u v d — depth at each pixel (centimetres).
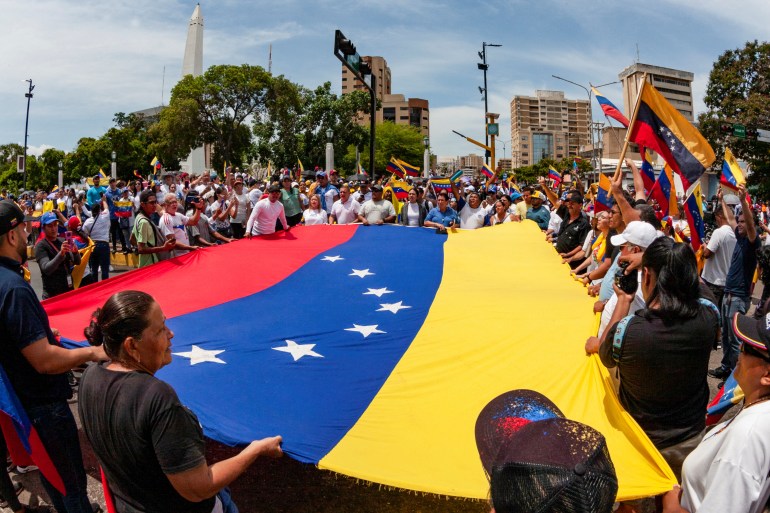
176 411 224
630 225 361
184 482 222
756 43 3353
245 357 451
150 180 2405
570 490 117
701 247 735
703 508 185
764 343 190
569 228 767
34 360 321
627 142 516
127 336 234
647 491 273
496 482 127
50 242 684
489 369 414
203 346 475
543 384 387
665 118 514
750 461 180
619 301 351
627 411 317
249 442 329
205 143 6184
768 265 654
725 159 688
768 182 3225
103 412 227
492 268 696
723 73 3391
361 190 1475
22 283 327
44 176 8362
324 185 1507
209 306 582
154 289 632
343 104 6650
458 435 343
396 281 646
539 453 125
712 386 662
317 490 435
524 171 8400
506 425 150
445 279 649
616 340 300
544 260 730
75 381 652
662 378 291
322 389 398
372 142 1627
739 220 662
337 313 552
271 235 841
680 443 298
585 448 126
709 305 301
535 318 492
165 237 842
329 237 852
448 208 1023
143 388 225
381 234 862
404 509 408
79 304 600
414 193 1111
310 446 327
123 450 224
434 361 431
